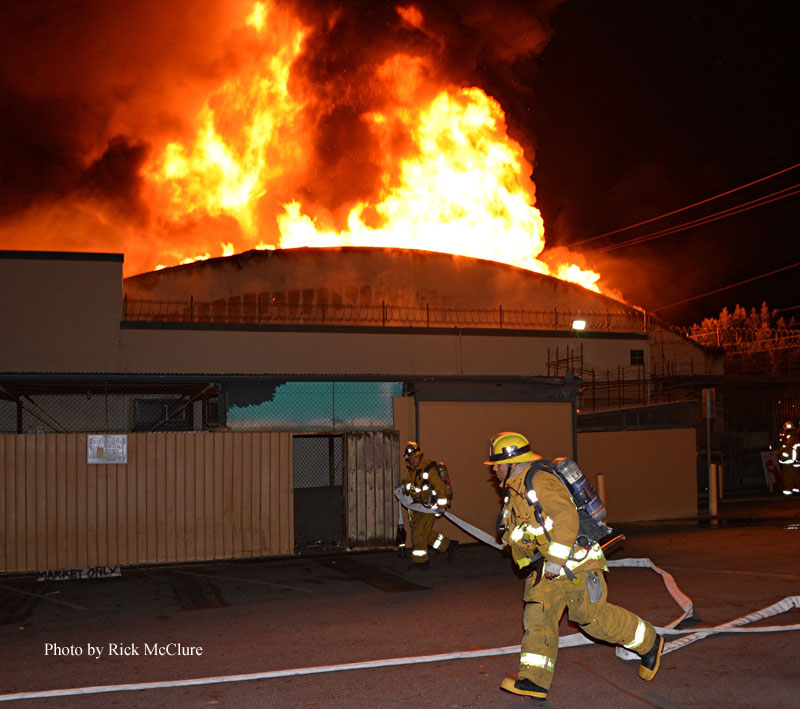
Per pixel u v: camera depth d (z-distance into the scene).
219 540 11.99
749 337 39.16
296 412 13.05
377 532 12.82
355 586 9.96
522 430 14.41
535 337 20.66
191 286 21.66
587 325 25.00
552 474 4.99
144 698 5.32
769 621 6.94
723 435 23.92
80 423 15.38
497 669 5.75
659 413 19.91
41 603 9.34
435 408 13.83
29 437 11.37
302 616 8.17
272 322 22.05
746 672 5.47
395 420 13.51
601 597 4.93
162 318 21.28
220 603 9.06
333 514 13.53
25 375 11.87
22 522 11.23
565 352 21.06
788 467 22.09
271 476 12.32
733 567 10.03
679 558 11.07
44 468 11.38
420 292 23.38
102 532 11.52
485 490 14.01
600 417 18.62
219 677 5.73
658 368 27.55
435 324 23.23
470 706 4.98
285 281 22.34
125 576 11.09
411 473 11.23
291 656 6.40
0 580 10.91
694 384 24.08
